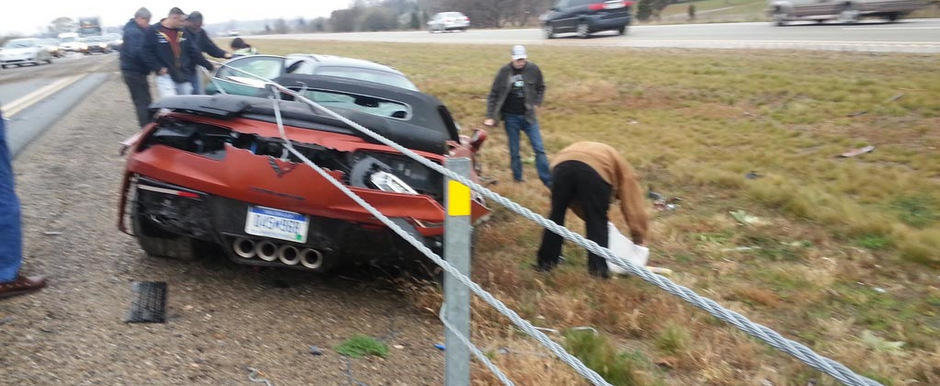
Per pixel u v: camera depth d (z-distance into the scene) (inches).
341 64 296.0
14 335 145.3
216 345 154.1
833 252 257.8
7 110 516.7
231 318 168.7
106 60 1487.5
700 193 340.5
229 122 186.5
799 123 470.6
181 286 183.9
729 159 403.5
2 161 161.8
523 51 331.9
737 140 442.0
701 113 521.0
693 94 581.9
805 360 76.2
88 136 398.0
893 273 236.2
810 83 566.3
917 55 638.5
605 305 195.5
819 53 700.0
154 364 142.4
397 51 1134.4
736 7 2126.0
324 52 1221.7
